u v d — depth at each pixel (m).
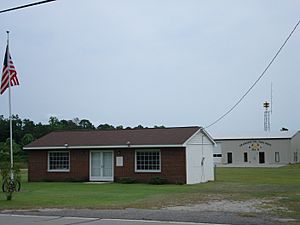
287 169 58.00
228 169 59.38
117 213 16.03
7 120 78.88
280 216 15.05
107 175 35.62
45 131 78.69
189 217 14.80
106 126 75.62
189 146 33.69
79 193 25.14
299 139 82.75
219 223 13.60
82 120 88.56
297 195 22.84
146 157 34.34
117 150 35.28
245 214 15.52
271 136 82.31
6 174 23.06
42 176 37.31
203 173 35.28
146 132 36.38
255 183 32.56
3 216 15.75
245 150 83.31
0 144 69.12
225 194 23.75
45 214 16.08
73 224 13.67
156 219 14.45
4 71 27.94
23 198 22.44
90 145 35.69
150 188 28.59
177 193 24.62
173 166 33.28
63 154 37.03
